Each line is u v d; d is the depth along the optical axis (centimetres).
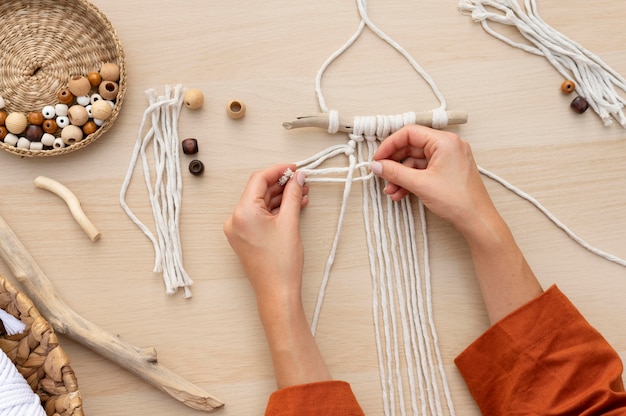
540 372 100
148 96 114
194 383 111
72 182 114
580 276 116
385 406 111
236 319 112
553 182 118
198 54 117
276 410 99
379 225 115
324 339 113
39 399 94
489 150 118
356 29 119
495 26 120
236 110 115
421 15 120
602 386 95
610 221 117
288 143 116
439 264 115
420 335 113
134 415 110
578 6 121
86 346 109
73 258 113
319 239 115
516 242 116
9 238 108
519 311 103
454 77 119
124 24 117
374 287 113
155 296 112
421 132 108
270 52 118
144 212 114
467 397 112
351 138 115
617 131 119
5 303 97
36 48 113
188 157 115
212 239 114
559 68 119
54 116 112
